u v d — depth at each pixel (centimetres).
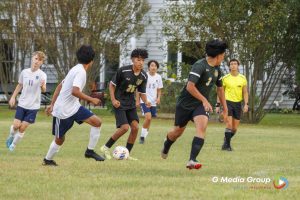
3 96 7462
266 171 2106
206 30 5616
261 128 5072
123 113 2506
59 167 2098
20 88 2867
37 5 6262
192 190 1656
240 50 5588
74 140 3434
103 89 7275
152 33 7475
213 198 1553
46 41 6281
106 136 3772
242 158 2627
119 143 3322
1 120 5228
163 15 5794
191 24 5628
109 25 6250
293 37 5722
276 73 5956
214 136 3962
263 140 3731
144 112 3378
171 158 2578
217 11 5491
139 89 2567
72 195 1563
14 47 6775
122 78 2488
